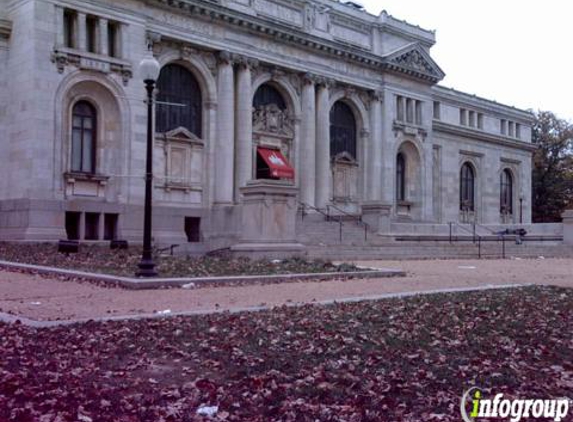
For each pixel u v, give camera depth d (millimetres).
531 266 31500
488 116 72938
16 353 9422
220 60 43594
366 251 35938
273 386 8062
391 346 10461
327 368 8984
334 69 51438
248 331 11359
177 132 41312
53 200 34594
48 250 30266
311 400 7562
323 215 48188
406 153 59438
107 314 13203
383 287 19438
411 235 46875
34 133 34125
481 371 9000
